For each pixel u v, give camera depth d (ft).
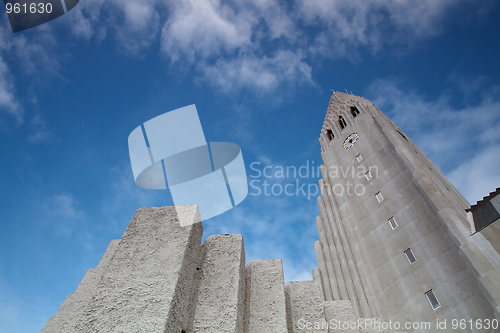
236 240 30.27
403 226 102.68
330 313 37.81
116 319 19.62
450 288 77.97
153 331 18.75
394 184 116.78
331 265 124.36
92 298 20.99
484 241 76.13
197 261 27.30
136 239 25.61
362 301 102.42
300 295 30.37
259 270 31.09
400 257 97.30
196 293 24.75
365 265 109.81
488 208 83.30
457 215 88.28
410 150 129.49
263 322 25.36
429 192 97.25
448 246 84.84
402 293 89.61
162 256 23.93
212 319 22.45
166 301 20.53
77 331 19.22
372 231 114.32
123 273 22.66
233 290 24.88
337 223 136.05
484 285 68.33
